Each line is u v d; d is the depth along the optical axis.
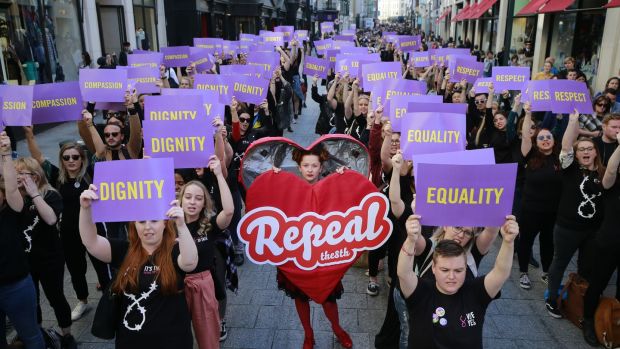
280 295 5.30
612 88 7.02
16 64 12.73
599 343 4.43
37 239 4.07
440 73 10.62
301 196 3.95
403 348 3.46
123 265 3.03
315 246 4.01
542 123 7.94
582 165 4.55
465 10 34.62
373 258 5.17
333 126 8.29
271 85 9.16
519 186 6.02
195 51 10.58
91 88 6.08
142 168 2.91
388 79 6.04
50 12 14.67
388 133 4.61
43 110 5.43
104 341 4.51
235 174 5.79
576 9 14.07
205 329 3.63
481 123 7.01
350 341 4.38
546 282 5.57
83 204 2.89
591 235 4.62
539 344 4.48
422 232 3.85
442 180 2.88
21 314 3.63
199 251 3.56
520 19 20.48
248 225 3.95
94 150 5.95
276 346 4.43
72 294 5.35
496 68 7.85
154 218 2.91
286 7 50.19
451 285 2.74
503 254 2.75
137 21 21.58
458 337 2.76
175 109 4.07
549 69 11.05
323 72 10.85
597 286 4.39
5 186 3.43
